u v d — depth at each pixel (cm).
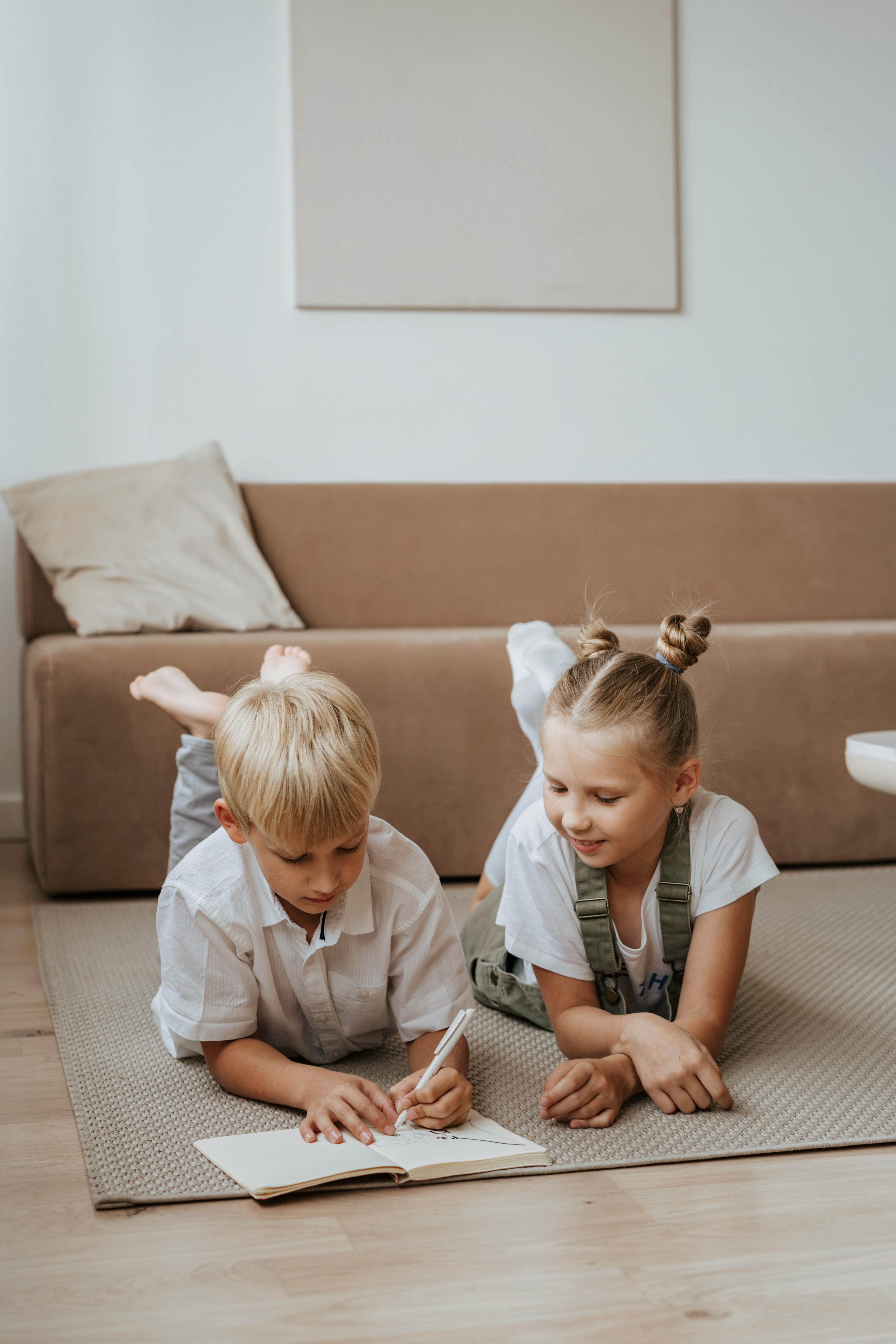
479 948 145
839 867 226
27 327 256
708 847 119
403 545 260
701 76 281
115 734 200
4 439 256
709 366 285
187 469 248
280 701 97
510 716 212
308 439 268
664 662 119
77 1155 99
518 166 272
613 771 106
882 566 278
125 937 174
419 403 272
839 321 291
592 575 267
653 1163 97
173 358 262
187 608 229
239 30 262
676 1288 77
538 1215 88
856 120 289
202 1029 109
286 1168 92
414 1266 80
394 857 111
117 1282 78
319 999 112
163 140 261
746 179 285
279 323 266
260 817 93
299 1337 72
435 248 270
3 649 255
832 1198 91
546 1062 123
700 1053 107
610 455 281
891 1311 75
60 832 198
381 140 266
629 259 278
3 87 253
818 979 151
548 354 277
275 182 265
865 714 223
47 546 233
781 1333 72
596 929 118
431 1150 96
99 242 259
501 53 270
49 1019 137
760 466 288
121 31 258
